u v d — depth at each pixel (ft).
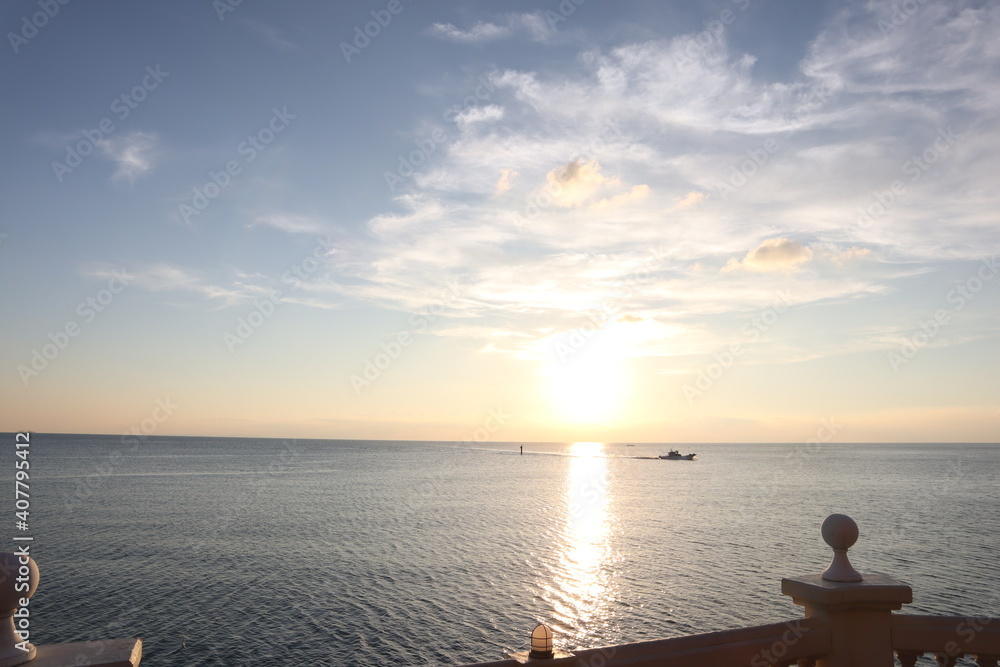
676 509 259.60
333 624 103.09
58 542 167.02
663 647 12.71
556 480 421.59
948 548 164.86
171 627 100.42
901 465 634.84
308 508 249.55
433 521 217.36
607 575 138.82
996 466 597.11
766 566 148.46
